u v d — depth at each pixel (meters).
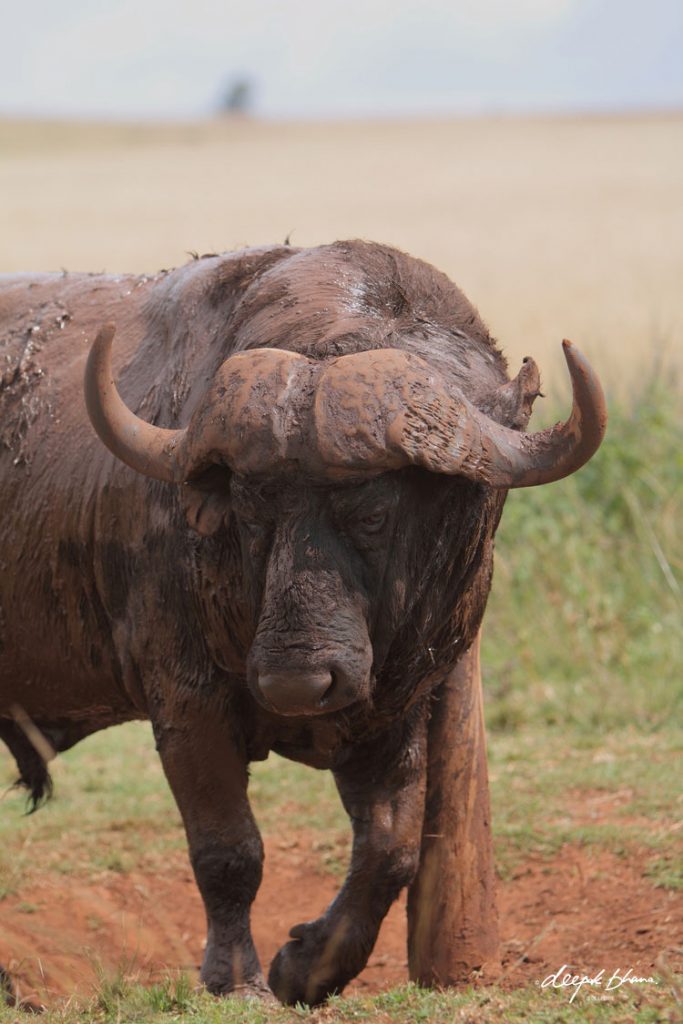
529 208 161.38
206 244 125.94
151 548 18.23
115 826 27.53
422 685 18.12
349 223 146.62
